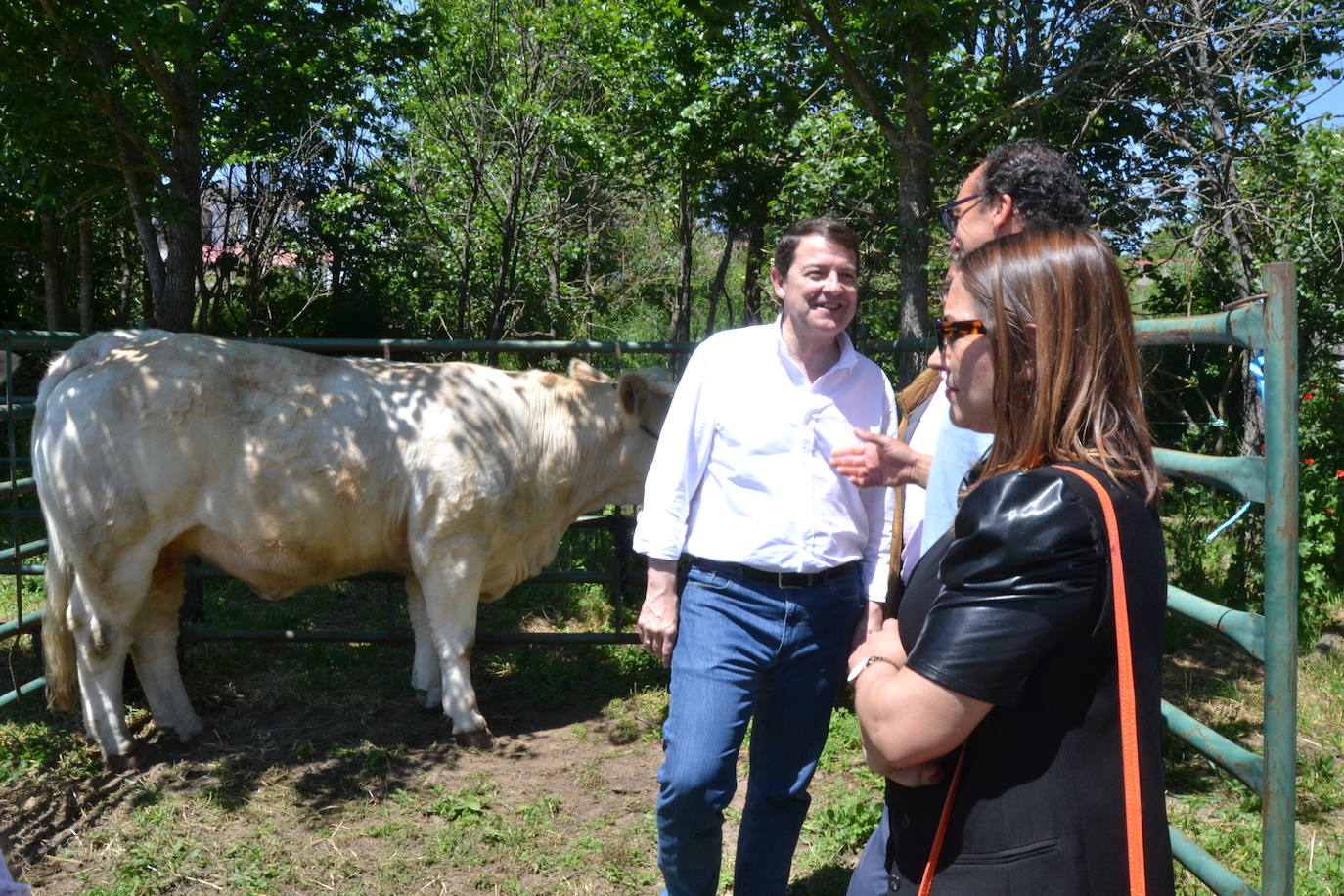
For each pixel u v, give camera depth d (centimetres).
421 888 340
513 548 467
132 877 342
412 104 1543
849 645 281
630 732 471
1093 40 755
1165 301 927
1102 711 130
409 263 1786
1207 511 838
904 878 147
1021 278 138
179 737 447
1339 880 337
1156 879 129
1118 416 137
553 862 356
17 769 419
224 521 421
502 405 457
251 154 1354
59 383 416
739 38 1270
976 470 163
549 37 1427
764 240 1697
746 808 293
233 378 425
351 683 525
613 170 1556
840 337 278
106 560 405
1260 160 701
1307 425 755
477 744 450
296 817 387
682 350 521
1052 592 126
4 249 1537
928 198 709
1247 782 192
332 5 857
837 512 271
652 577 277
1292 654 179
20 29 623
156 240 731
